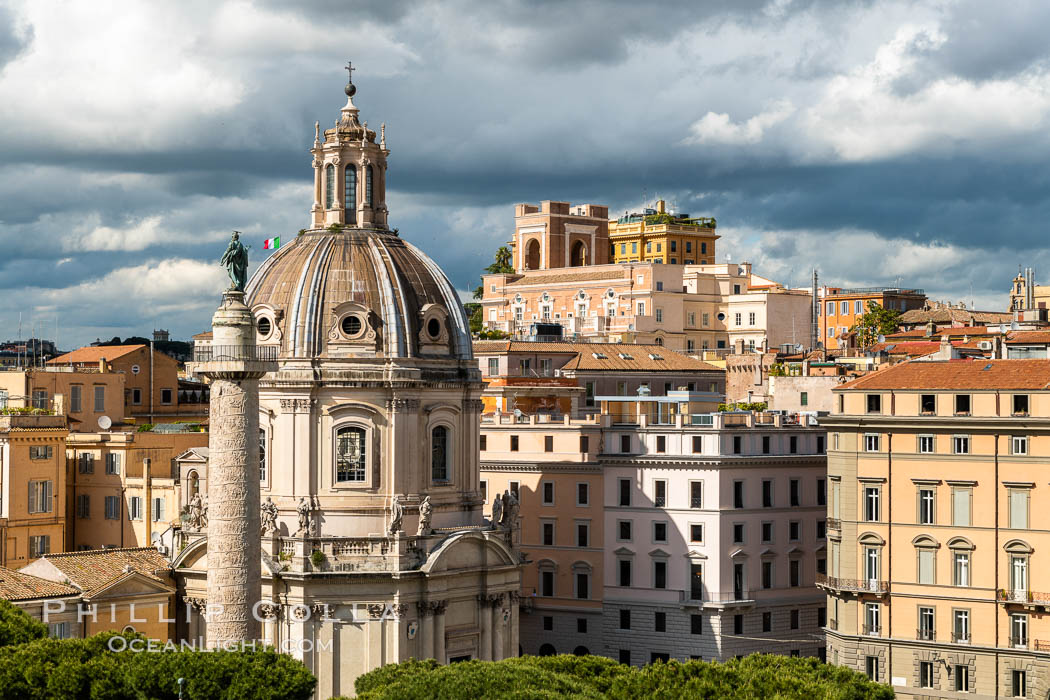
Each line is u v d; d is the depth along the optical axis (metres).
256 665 142.12
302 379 185.25
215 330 150.25
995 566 182.12
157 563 187.25
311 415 185.88
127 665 141.50
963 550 184.25
